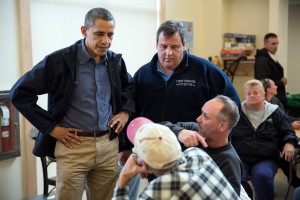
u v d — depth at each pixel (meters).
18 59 3.48
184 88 2.15
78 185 2.11
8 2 3.37
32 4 3.58
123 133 2.27
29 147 3.59
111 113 2.19
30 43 3.54
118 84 2.18
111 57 2.18
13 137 3.43
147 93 2.22
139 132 1.37
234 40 5.59
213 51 5.65
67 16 3.86
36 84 1.99
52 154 2.16
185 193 1.31
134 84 2.29
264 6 5.55
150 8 4.72
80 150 2.07
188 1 5.42
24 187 3.60
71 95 2.05
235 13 5.80
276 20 5.31
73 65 2.04
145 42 4.69
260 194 3.17
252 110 3.38
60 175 2.10
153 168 1.35
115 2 4.30
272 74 4.72
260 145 3.35
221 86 2.23
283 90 4.81
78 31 3.96
